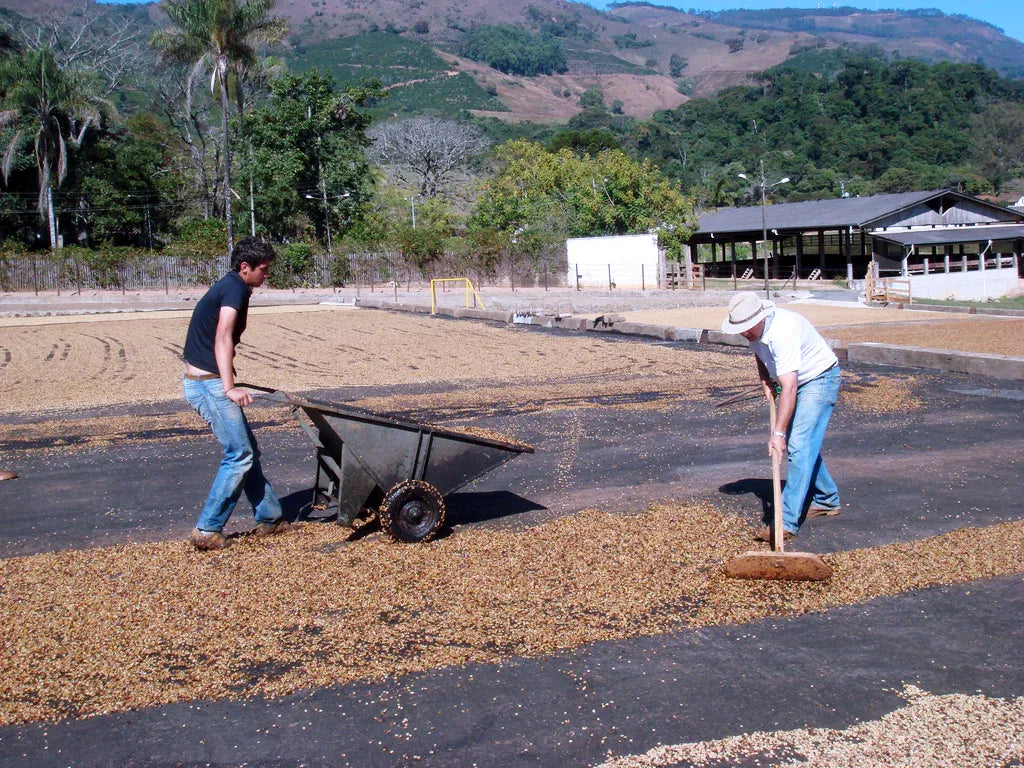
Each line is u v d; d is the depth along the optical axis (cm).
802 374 565
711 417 1002
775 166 10481
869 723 360
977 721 360
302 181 5278
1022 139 11612
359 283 4750
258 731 363
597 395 1176
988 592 484
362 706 380
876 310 2809
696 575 514
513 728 361
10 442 958
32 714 377
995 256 5406
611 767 334
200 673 409
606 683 395
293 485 751
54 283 4356
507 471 778
